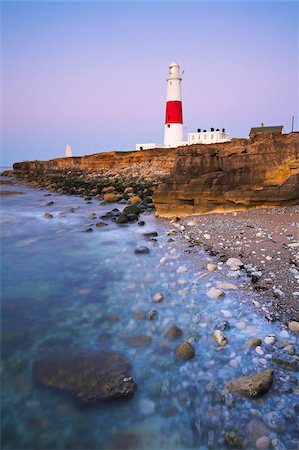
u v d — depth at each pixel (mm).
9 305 7961
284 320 6867
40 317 7344
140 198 27062
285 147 19219
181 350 5836
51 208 25547
